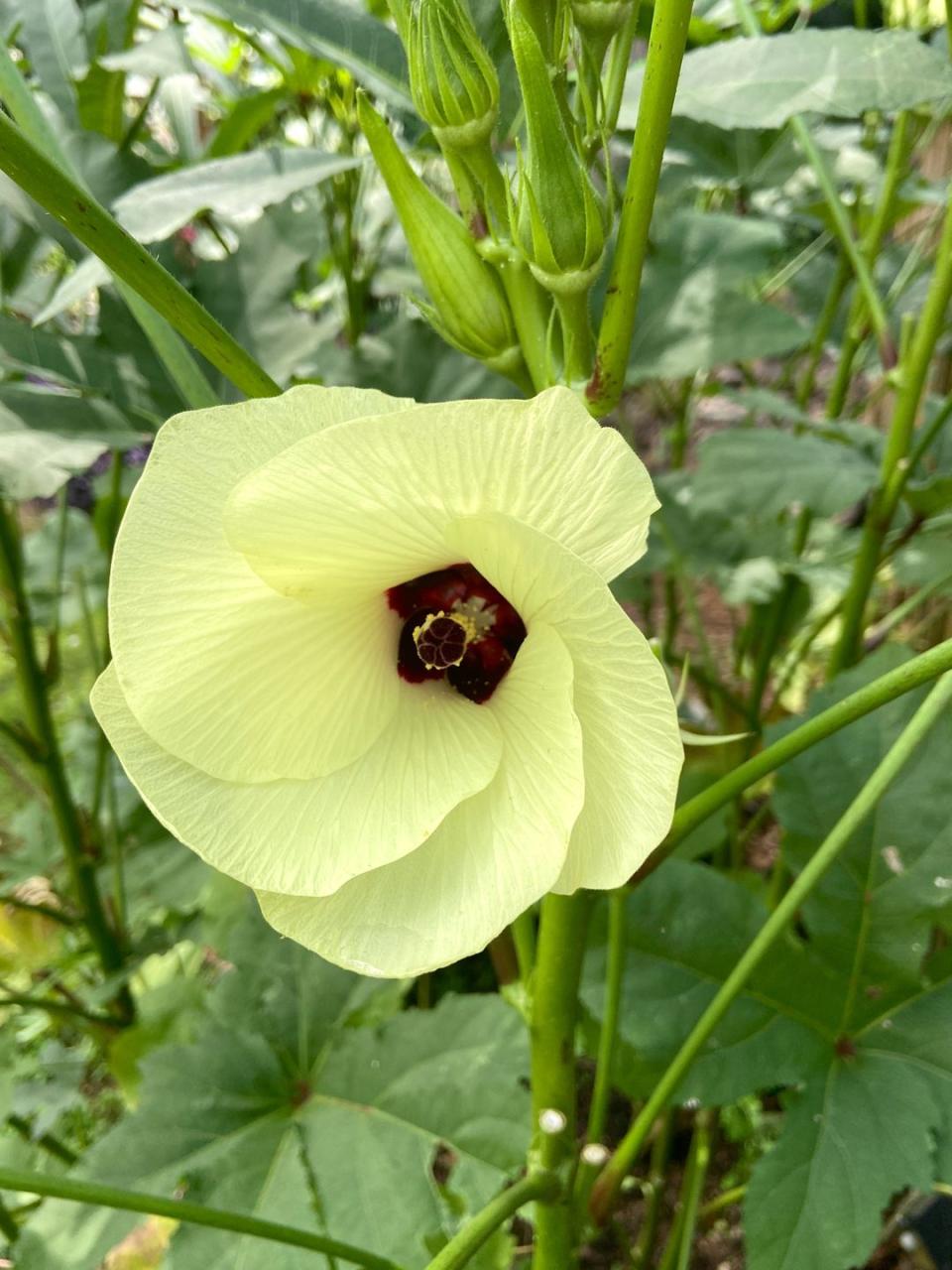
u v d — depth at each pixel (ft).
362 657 0.45
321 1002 0.79
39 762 1.00
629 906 0.68
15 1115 1.14
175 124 1.14
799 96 0.65
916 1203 0.99
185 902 1.06
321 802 0.43
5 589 0.95
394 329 0.97
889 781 0.55
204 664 0.41
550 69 0.44
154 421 0.79
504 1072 0.71
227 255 0.88
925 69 0.64
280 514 0.36
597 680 0.37
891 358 0.85
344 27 0.71
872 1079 0.65
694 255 0.89
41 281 0.93
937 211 1.20
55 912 1.07
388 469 0.34
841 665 0.95
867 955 0.68
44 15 0.83
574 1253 0.61
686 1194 1.01
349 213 1.17
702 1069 0.65
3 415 0.71
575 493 0.35
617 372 0.44
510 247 0.46
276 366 0.86
